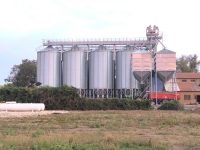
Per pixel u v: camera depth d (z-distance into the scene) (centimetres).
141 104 8444
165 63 10925
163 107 8312
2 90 8381
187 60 18325
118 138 2525
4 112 6481
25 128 3553
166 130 3500
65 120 4647
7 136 2569
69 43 12081
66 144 2123
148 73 10806
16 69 15738
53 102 8231
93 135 2742
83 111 7300
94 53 11700
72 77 11656
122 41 11938
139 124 4131
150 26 11806
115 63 11781
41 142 2192
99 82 11619
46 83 11738
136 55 10844
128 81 11469
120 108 8375
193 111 7206
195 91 13462
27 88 8388
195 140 2706
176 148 2378
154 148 2267
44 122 4359
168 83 11175
